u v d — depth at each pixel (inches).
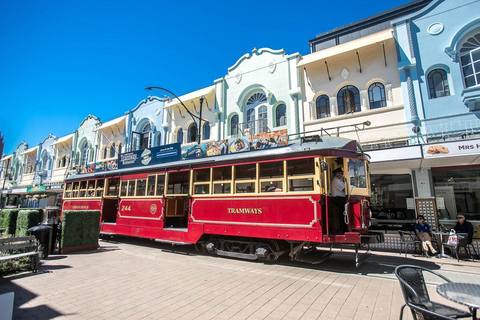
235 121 674.8
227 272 285.9
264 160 326.6
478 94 402.3
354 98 530.3
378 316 179.6
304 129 561.6
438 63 454.3
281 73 609.9
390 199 471.8
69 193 644.1
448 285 144.9
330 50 567.2
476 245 386.0
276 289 231.8
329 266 318.3
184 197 420.5
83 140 1101.1
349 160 313.9
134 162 527.2
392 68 493.7
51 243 383.2
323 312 185.0
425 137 436.1
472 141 342.6
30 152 1444.4
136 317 174.9
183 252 393.4
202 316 177.2
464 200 412.8
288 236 296.7
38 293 217.3
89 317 173.9
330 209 305.1
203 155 436.5
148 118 863.1
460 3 451.5
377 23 681.6
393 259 366.9
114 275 270.4
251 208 329.4
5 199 1462.8
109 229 505.4
